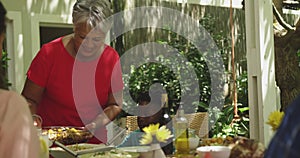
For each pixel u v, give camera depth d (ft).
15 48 17.13
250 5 12.12
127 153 8.27
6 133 4.63
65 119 10.41
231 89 22.50
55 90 10.33
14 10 17.16
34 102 10.28
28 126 4.77
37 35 17.72
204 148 7.31
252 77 12.19
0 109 4.77
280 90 17.06
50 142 8.50
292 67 16.76
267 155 4.19
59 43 10.45
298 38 16.60
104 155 8.13
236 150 6.88
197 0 22.84
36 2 17.71
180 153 8.20
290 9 23.26
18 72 17.16
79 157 8.11
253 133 12.13
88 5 10.14
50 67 10.29
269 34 12.10
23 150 4.61
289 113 4.18
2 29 5.07
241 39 24.11
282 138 4.09
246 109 20.62
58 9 18.29
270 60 12.13
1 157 4.59
